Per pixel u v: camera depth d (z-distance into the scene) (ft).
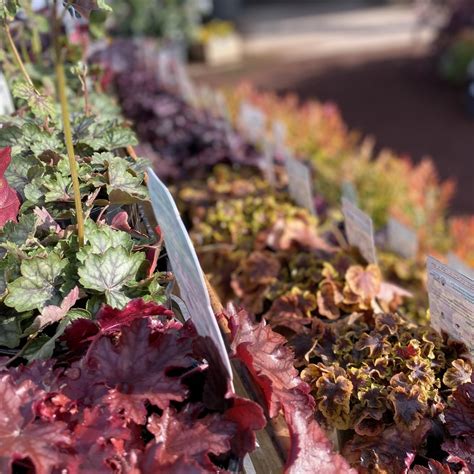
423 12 12.01
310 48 13.94
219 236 2.98
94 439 1.54
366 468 1.83
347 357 2.09
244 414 1.60
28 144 2.32
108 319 1.74
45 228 2.00
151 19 12.07
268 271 2.62
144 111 4.52
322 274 2.50
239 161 3.81
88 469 1.50
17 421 1.53
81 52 3.24
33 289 1.83
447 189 5.17
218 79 11.84
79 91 3.15
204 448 1.57
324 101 10.46
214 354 1.66
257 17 17.88
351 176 4.85
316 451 1.63
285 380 1.74
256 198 3.20
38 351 1.75
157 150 4.08
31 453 1.48
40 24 3.09
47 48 3.63
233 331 1.78
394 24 15.92
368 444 1.88
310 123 5.80
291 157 3.09
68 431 1.54
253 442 1.60
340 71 11.94
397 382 1.95
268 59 13.19
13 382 1.58
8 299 1.80
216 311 1.91
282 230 2.82
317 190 4.10
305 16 17.70
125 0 11.58
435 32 11.68
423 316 2.75
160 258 2.11
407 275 2.99
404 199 4.74
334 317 2.36
